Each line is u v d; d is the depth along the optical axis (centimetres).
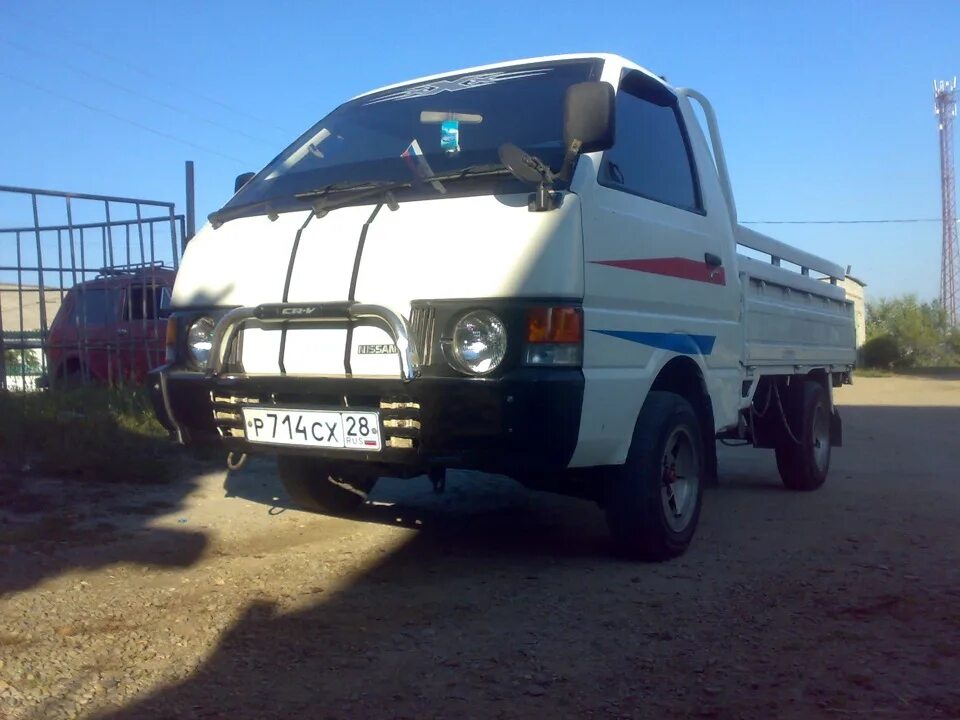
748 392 648
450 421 414
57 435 770
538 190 424
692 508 535
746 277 622
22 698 331
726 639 399
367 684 348
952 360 4425
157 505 639
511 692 344
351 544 549
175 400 490
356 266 446
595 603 443
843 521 647
